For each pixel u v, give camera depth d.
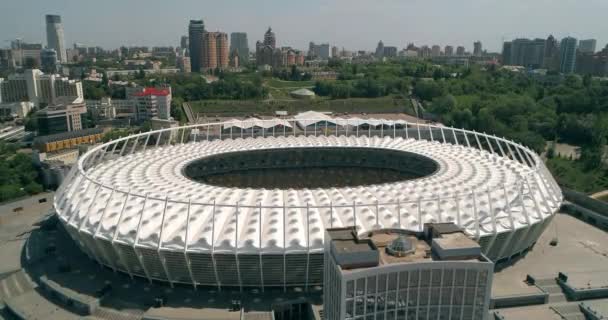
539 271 113.06
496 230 104.06
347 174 177.12
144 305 97.56
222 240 96.31
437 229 75.06
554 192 130.12
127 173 136.62
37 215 165.00
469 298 67.88
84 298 99.69
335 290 67.56
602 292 104.25
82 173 124.31
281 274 98.25
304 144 178.88
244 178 172.75
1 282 113.56
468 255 68.06
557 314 98.69
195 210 105.75
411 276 65.94
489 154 160.25
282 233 98.00
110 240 99.31
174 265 98.62
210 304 96.94
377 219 100.88
